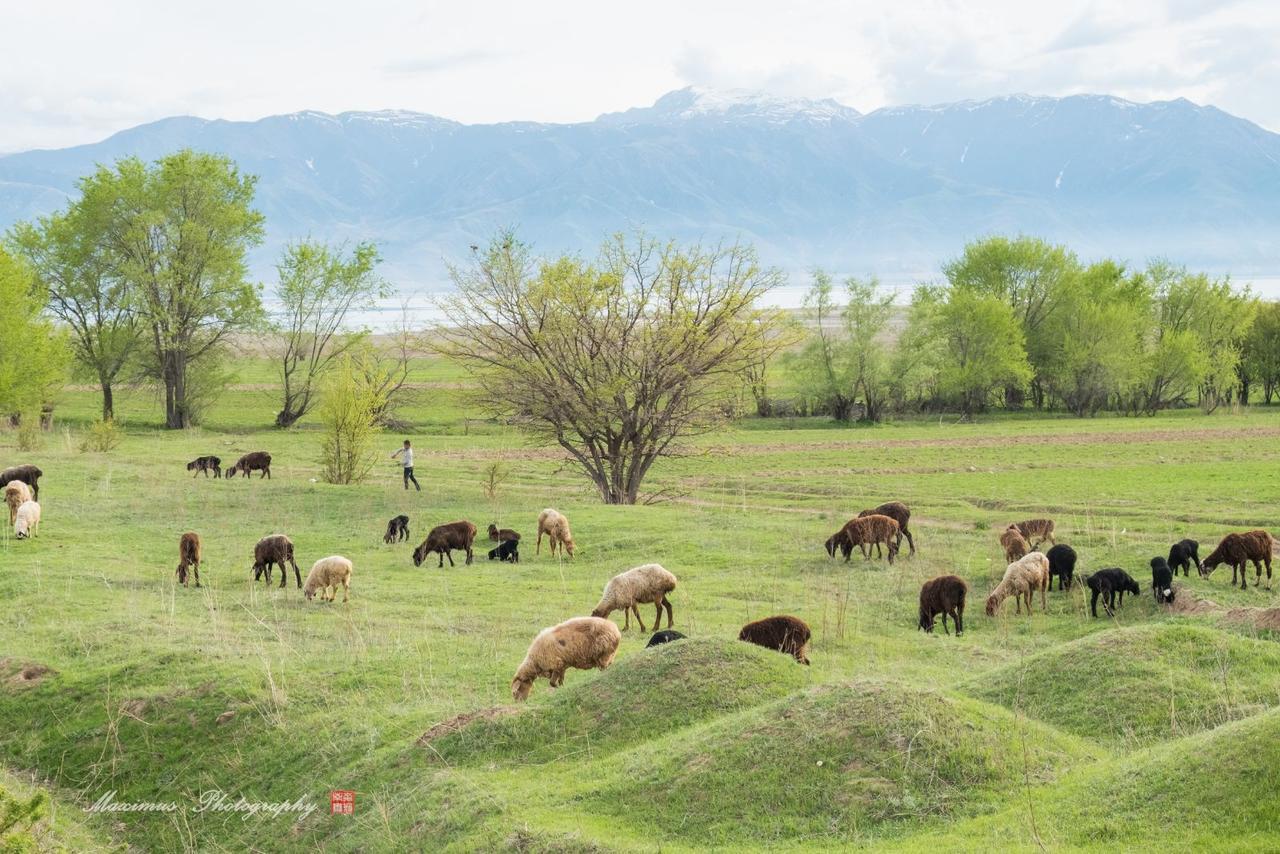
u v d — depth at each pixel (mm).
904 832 10328
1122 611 22641
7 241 74875
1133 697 13391
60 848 12172
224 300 76875
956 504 44656
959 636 21219
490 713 14164
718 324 43906
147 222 72875
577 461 48969
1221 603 22594
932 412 98812
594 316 43938
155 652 18672
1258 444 67375
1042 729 12422
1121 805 9914
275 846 13008
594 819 11219
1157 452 64625
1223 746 10195
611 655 16266
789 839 10453
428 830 11805
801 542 31078
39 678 18172
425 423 82812
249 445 65938
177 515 35688
